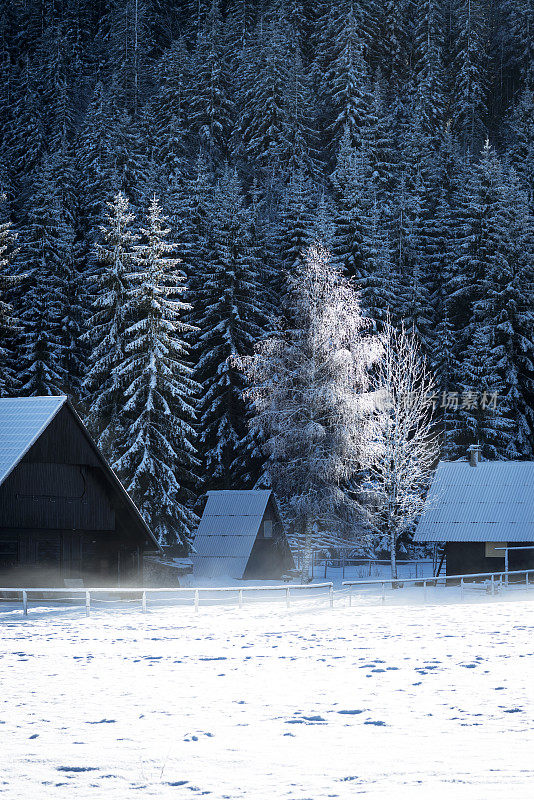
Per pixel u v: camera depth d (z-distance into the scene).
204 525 63.38
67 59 155.12
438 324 80.75
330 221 77.00
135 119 124.50
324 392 57.41
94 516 46.00
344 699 15.17
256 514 62.50
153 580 53.59
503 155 123.88
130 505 46.75
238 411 72.19
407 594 46.84
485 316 78.12
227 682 17.55
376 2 154.88
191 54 155.75
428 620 31.70
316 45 156.00
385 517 61.03
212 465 71.44
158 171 99.38
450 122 145.12
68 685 17.53
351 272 75.75
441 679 17.20
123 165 90.38
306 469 58.03
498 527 58.06
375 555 72.81
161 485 55.44
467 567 58.84
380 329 74.94
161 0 189.12
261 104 123.19
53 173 89.69
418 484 60.41
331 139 125.06
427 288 86.88
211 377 71.88
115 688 17.05
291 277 63.44
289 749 11.33
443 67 154.12
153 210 59.19
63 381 68.81
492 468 62.59
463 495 60.97
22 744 12.02
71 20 173.88
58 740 12.25
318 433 56.53
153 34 175.38
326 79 135.50
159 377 56.53
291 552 64.38
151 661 21.30
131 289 58.50
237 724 13.16
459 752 10.88
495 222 82.06
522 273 78.50
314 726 12.85
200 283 77.25
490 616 32.53
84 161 100.50
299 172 86.19
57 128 125.38
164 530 55.66
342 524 58.34
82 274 74.50
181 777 10.02
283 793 9.18
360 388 63.09
